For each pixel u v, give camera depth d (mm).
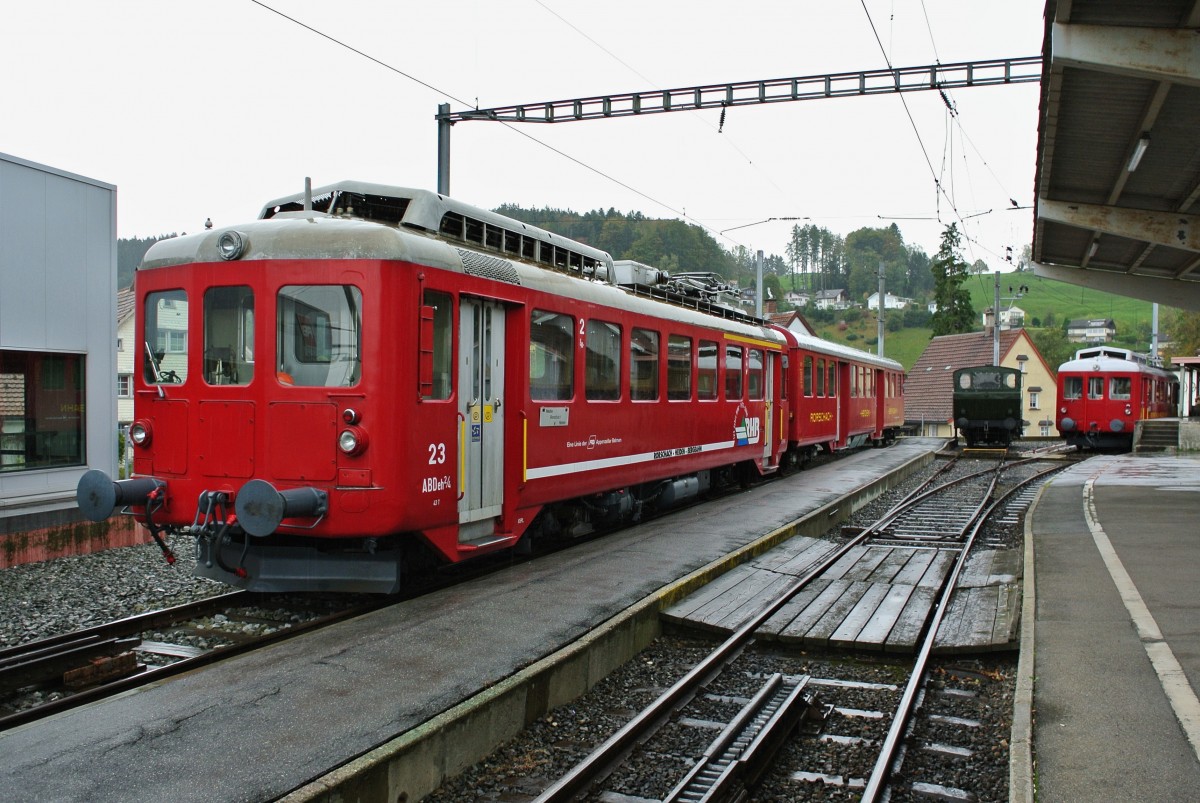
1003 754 5539
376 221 8336
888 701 6535
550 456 9336
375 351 6961
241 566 7426
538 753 5414
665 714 6094
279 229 7266
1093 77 8734
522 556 9883
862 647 7465
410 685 5512
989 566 10477
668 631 7984
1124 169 11484
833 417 23062
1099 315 118125
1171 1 7641
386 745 4602
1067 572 9141
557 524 10703
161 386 7594
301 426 7035
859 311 108312
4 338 10664
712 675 6863
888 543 12867
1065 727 5031
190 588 9273
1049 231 15711
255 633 7422
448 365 7703
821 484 17391
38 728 4801
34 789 4090
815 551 11141
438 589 8445
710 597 8594
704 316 13922
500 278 8406
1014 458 28016
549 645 6387
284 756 4461
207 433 7344
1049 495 16344
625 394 11078
